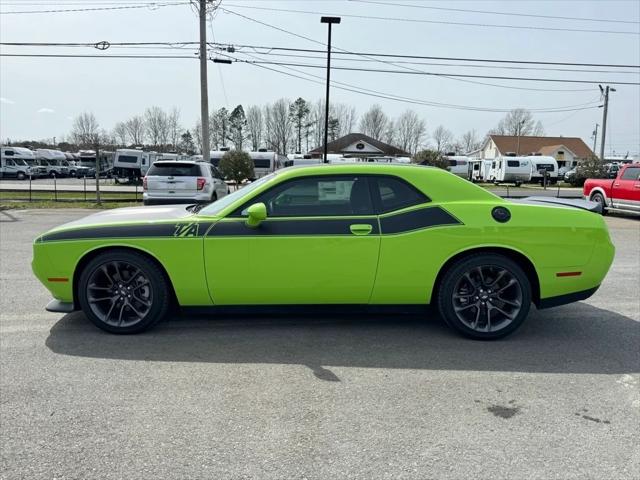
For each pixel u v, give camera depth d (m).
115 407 3.06
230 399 3.18
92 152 53.72
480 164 54.09
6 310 5.04
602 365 3.78
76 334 4.35
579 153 74.94
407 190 4.23
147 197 12.37
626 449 2.65
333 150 57.06
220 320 4.76
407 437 2.75
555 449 2.65
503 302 4.27
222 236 4.11
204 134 20.38
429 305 4.33
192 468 2.46
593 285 4.31
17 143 84.44
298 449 2.63
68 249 4.21
